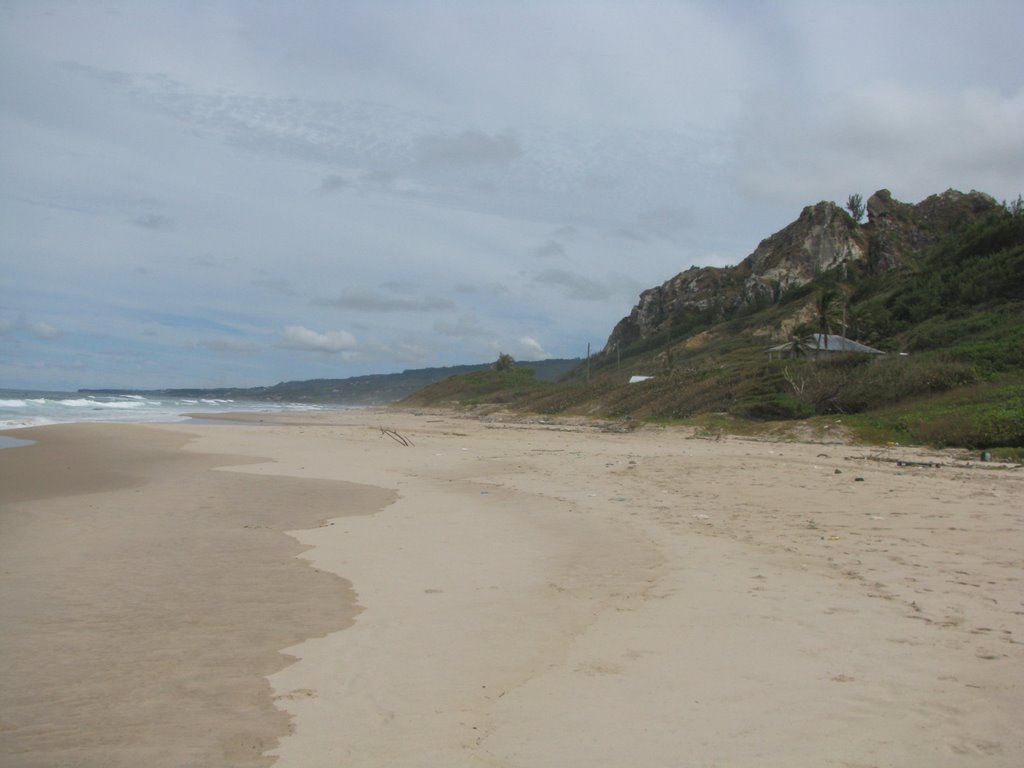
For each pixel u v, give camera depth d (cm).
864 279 7769
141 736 398
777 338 6819
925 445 2203
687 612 613
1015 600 621
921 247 8056
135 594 700
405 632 582
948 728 388
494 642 554
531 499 1308
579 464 1898
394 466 1994
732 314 9619
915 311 4984
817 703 424
